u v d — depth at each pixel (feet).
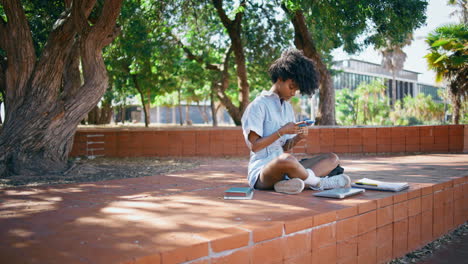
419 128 32.50
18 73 22.09
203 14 55.11
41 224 7.82
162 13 47.03
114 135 32.55
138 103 168.96
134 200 10.80
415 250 11.22
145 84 80.53
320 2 35.09
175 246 5.99
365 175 16.08
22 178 19.38
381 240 9.86
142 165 25.43
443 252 11.10
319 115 52.47
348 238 8.83
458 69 49.34
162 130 33.35
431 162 21.90
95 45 21.88
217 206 9.35
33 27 34.35
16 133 21.38
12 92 22.29
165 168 23.50
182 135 33.04
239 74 55.31
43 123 21.72
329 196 10.10
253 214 8.26
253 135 10.87
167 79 85.05
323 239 8.20
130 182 15.47
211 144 33.01
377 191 11.09
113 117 154.20
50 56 21.88
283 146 11.71
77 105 22.40
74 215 8.73
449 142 31.68
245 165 23.56
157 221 7.86
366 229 9.36
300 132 10.51
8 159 20.99
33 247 6.12
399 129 33.01
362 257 9.21
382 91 145.79
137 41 50.21
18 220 8.27
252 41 57.06
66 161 23.29
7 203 10.79
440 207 12.67
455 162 21.50
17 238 6.71
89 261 5.38
